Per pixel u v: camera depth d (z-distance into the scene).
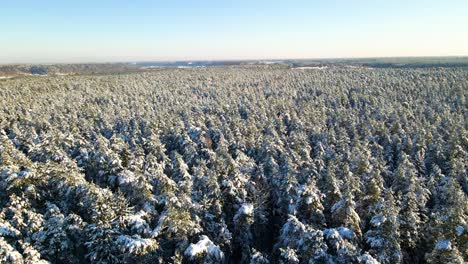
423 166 57.22
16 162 43.75
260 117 96.50
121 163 51.12
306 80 189.00
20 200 36.25
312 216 36.88
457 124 72.75
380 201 34.72
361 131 78.94
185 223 32.66
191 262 31.94
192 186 42.09
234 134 75.00
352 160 52.47
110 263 31.47
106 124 83.75
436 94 122.31
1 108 106.12
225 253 37.03
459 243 30.36
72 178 40.38
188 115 94.38
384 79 171.25
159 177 40.62
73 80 189.38
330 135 69.94
